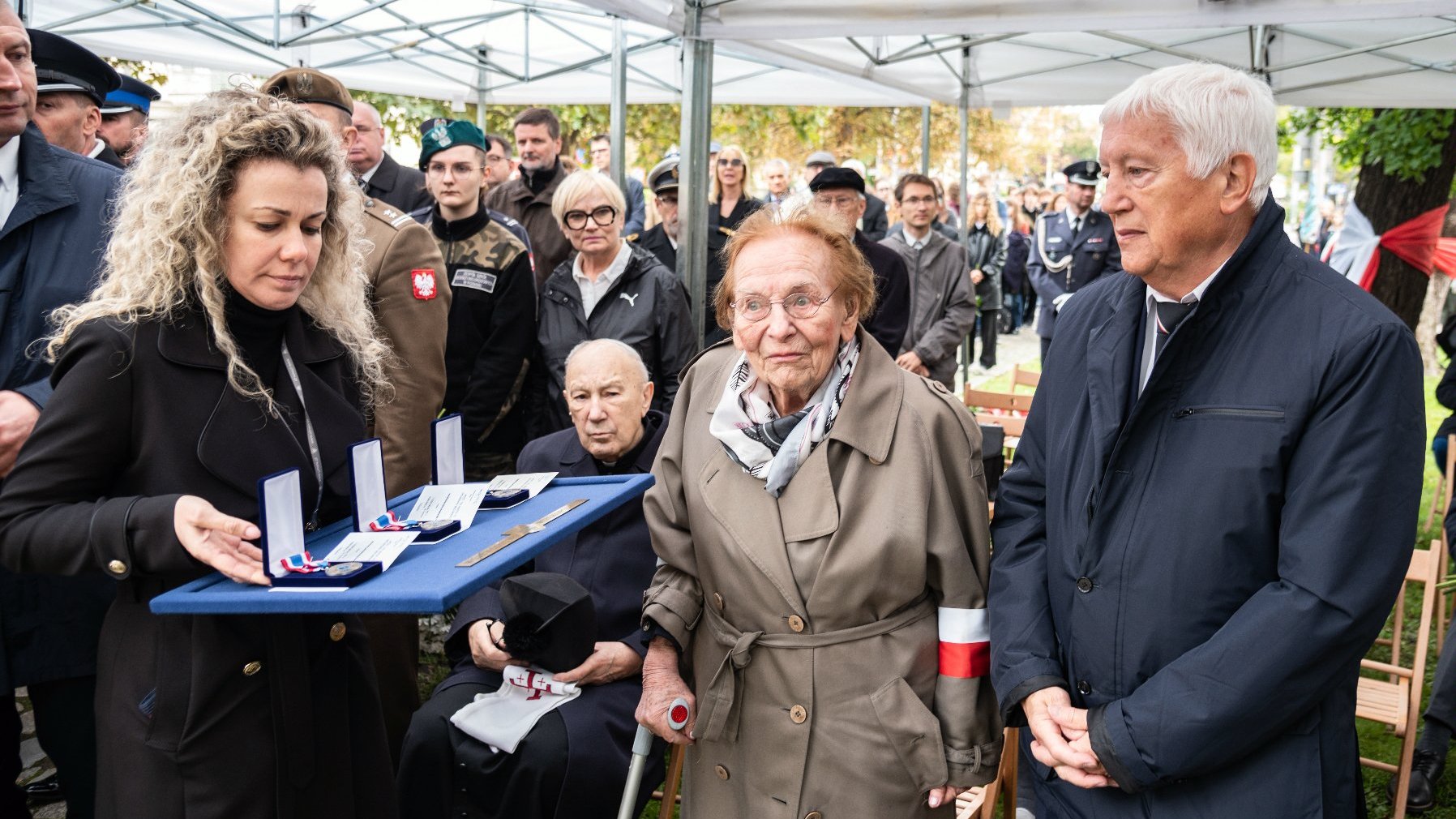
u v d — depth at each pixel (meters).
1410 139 8.70
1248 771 1.66
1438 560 3.29
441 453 2.08
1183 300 1.75
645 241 6.24
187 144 1.69
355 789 1.96
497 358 4.15
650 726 2.10
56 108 3.14
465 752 2.75
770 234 1.92
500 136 7.12
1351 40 7.56
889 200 12.34
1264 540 1.65
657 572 2.21
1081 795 1.84
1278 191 23.22
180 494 1.70
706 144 5.13
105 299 1.73
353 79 9.05
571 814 2.69
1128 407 1.79
